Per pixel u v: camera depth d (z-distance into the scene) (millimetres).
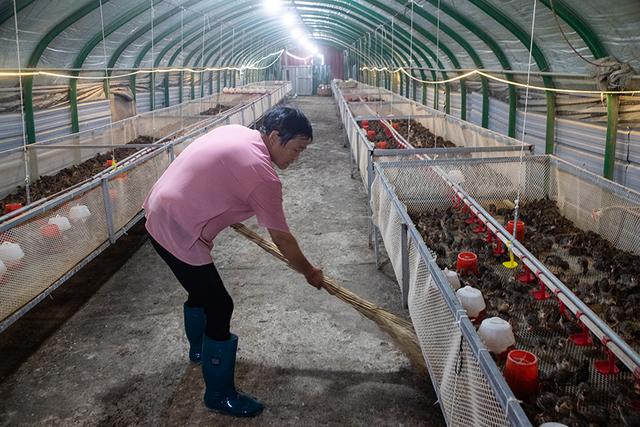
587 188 4121
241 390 2945
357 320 3715
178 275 2584
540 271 2840
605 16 4043
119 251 5230
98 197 4090
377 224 4512
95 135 7594
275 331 3580
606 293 2953
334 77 32531
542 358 2373
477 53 7980
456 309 1947
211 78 18094
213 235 2557
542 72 5770
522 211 4496
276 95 17859
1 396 2938
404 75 16031
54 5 5570
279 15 16484
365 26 15891
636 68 4258
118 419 2740
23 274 3104
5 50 5824
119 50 9070
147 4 7781
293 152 2541
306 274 2660
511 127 7441
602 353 2383
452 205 4676
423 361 2707
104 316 3867
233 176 2402
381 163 4523
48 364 3252
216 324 2639
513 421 1343
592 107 5277
